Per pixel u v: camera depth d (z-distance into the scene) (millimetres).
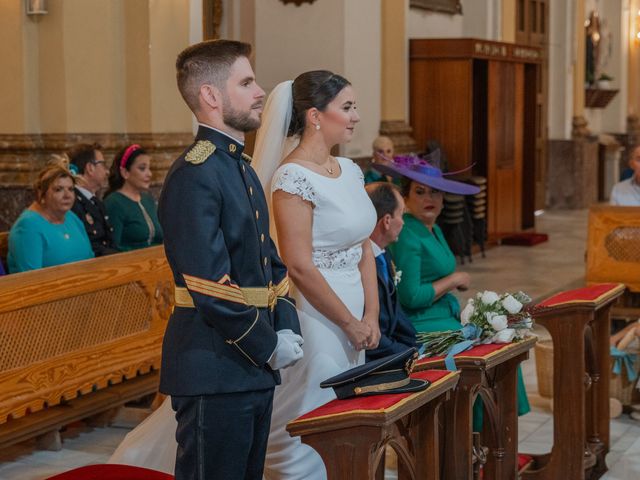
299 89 4430
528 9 19047
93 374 6023
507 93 15461
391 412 3381
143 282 6441
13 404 5492
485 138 14969
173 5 9570
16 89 8844
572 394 5391
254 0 13273
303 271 4312
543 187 20766
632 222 8531
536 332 9391
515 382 4836
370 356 4930
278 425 4492
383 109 13984
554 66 20656
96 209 7230
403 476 3850
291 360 3564
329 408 3520
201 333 3473
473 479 4480
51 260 6406
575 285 12016
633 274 8547
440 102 14398
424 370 4363
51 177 6379
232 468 3523
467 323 4781
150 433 4691
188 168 3428
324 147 4461
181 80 3553
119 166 7566
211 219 3396
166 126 9562
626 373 6961
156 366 6535
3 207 8906
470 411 4355
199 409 3471
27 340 5602
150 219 7590
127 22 9305
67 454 6121
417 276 5555
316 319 4461
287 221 4324
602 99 22969
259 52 13344
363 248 4707
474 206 14164
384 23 13883
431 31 15922
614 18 23328
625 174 10625
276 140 4480
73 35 8898
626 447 6332
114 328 6238
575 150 20766
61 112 8922
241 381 3475
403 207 5152
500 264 13688
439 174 5797
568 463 5418
